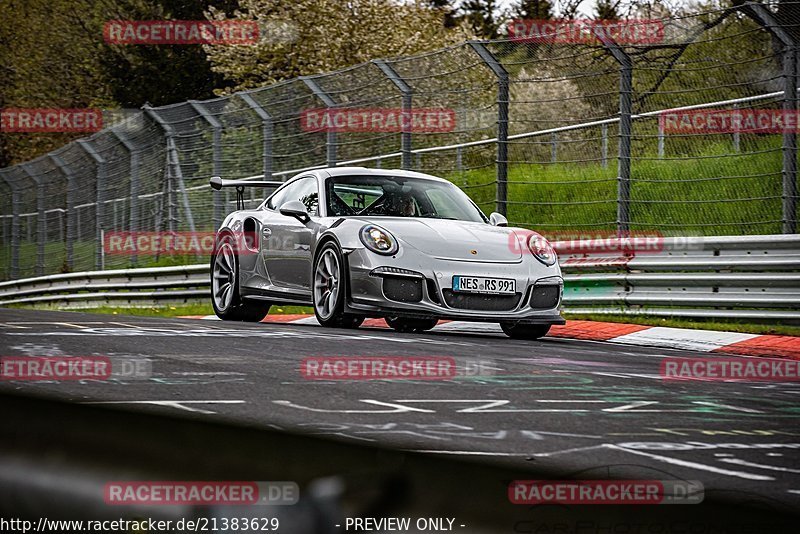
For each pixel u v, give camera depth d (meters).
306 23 54.06
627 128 20.05
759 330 16.30
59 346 10.57
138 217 33.03
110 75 72.50
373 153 24.86
